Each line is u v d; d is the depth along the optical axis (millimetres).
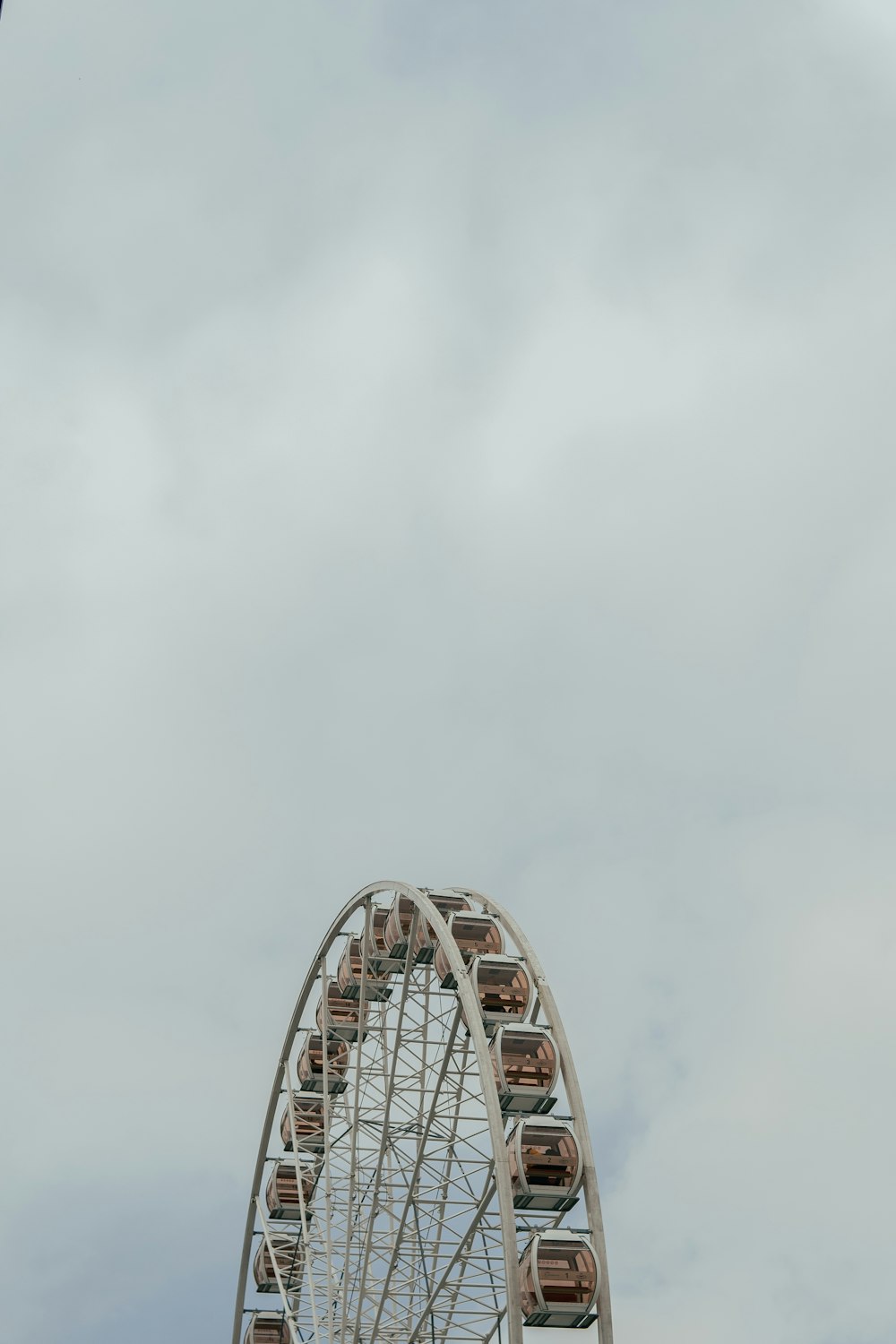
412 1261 52969
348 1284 54688
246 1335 70125
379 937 63156
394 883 57031
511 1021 52594
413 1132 54531
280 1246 68500
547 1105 50688
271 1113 67438
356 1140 57281
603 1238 48031
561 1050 50906
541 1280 46719
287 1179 70500
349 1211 56688
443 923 52812
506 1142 48781
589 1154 48969
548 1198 48719
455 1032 50938
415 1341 49438
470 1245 48938
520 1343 44719
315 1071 69375
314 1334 57250
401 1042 54156
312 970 65188
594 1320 47281
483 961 53219
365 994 60125
